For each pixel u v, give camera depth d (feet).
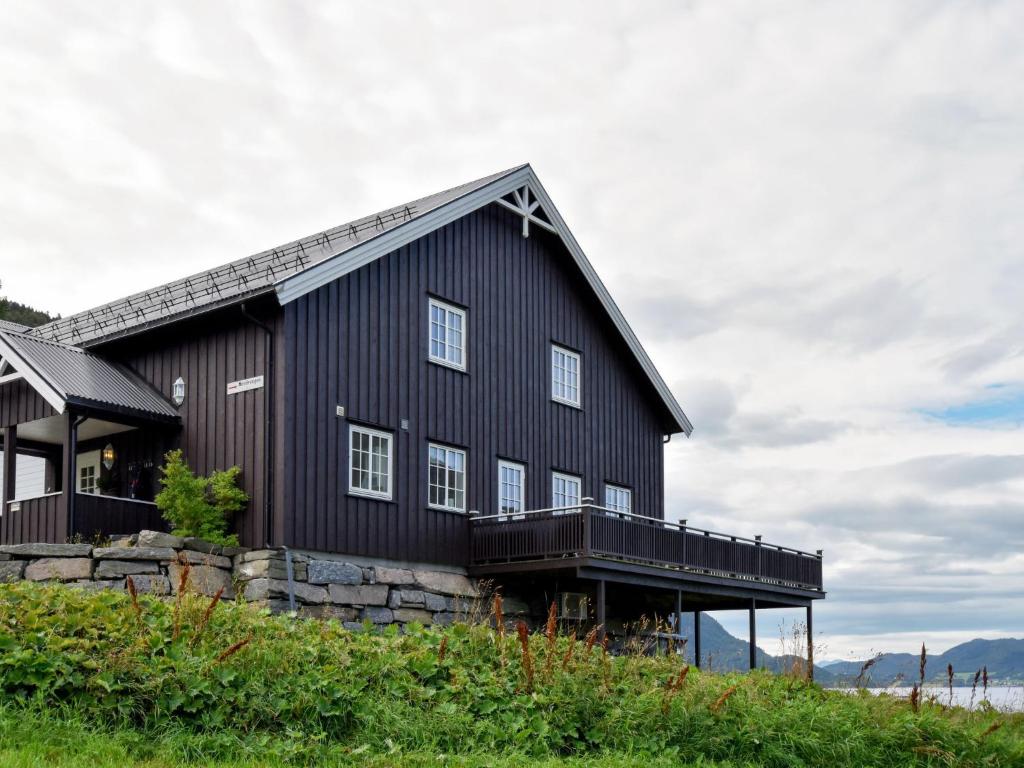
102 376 67.15
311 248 76.07
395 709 36.83
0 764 26.91
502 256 78.54
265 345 62.69
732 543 78.38
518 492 76.84
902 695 48.96
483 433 74.49
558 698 40.24
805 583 85.87
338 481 63.77
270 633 39.11
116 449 69.72
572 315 84.48
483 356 75.51
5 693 31.71
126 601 38.60
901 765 42.34
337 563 62.90
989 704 50.49
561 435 81.35
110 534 62.80
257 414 62.39
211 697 33.76
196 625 37.17
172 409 66.59
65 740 29.84
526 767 34.86
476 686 40.06
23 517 63.62
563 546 67.00
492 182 76.33
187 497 61.00
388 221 75.15
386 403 67.51
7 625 34.55
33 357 64.69
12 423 65.98
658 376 90.07
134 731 31.68
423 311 71.26
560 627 74.33
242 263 81.71
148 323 66.13
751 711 43.01
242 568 60.18
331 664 37.93
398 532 66.95
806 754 41.83
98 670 33.14
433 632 44.06
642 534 70.23
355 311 66.28
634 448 88.84
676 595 76.54
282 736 33.65
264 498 61.16
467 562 71.51
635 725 40.81
